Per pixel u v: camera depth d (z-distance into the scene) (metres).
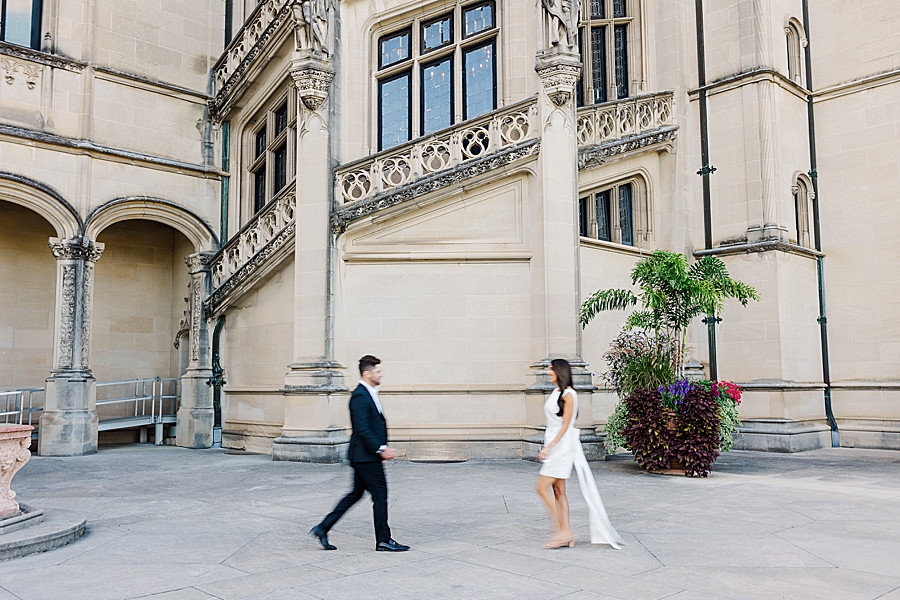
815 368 14.72
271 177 16.41
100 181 15.56
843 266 15.00
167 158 16.66
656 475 10.34
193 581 5.07
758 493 8.77
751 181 14.41
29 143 14.66
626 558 5.62
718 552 5.81
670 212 14.95
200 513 7.79
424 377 12.56
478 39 13.68
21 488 9.79
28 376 16.47
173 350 18.23
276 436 14.01
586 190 13.89
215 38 17.89
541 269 12.23
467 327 12.59
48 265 17.00
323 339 12.48
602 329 13.62
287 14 14.08
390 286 12.77
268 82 15.91
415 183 12.45
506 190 12.71
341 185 12.98
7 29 15.17
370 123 14.08
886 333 14.34
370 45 14.27
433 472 10.73
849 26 15.27
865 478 10.08
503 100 13.30
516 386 12.41
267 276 14.41
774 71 14.37
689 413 10.24
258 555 5.82
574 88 12.51
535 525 6.91
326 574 5.21
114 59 16.08
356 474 5.99
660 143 14.77
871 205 14.73
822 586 4.86
